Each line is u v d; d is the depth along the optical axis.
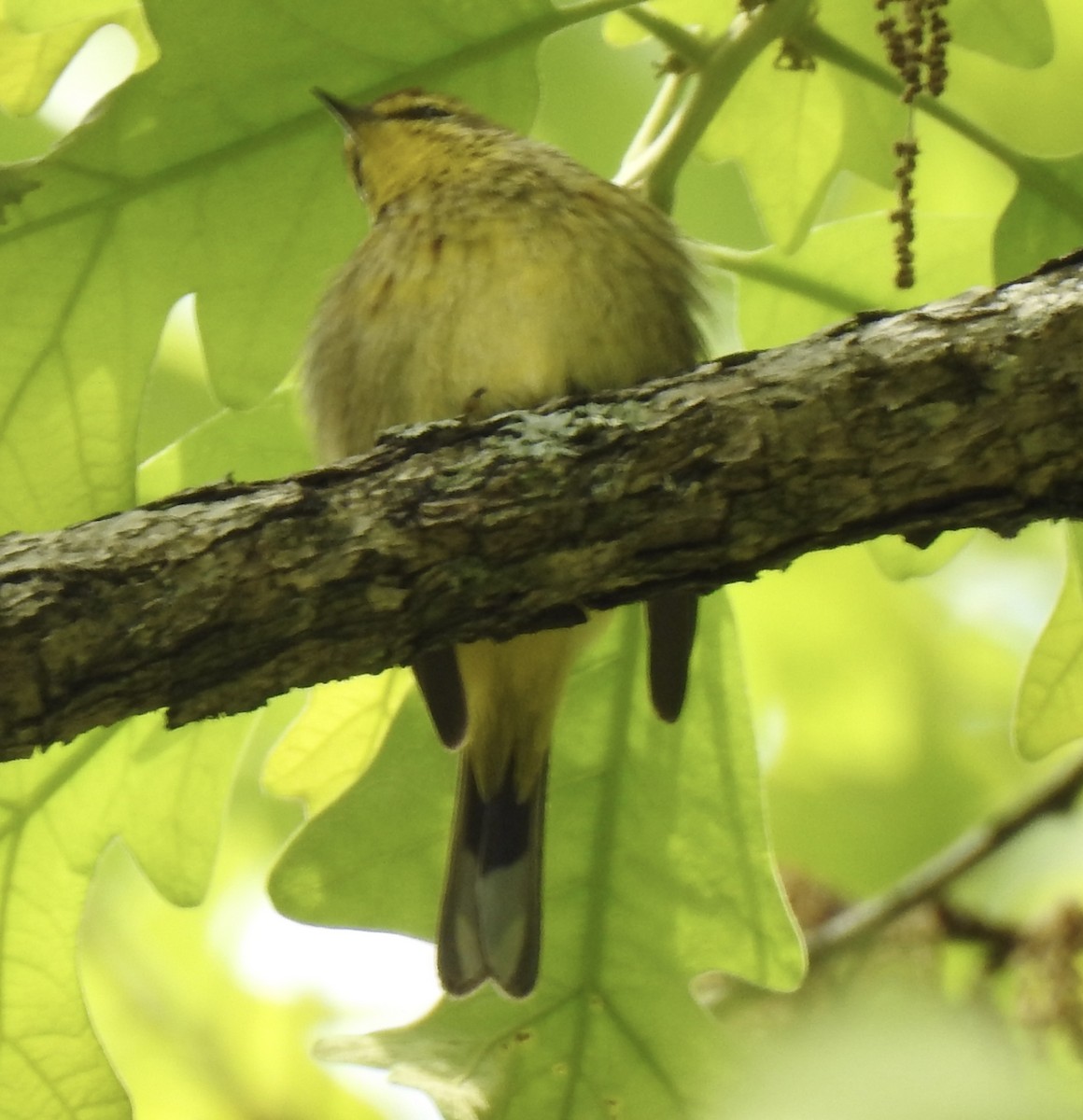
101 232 6.92
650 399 5.58
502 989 7.38
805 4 7.25
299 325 7.28
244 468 7.78
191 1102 10.08
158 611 5.39
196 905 7.82
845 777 10.37
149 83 6.79
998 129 9.62
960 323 5.42
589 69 9.68
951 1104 7.20
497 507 5.51
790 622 10.45
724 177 9.87
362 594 5.51
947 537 8.21
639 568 5.62
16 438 6.92
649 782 7.80
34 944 7.65
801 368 5.51
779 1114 7.42
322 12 6.82
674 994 7.72
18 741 5.43
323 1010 10.25
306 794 8.07
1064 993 8.74
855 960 8.98
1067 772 9.12
